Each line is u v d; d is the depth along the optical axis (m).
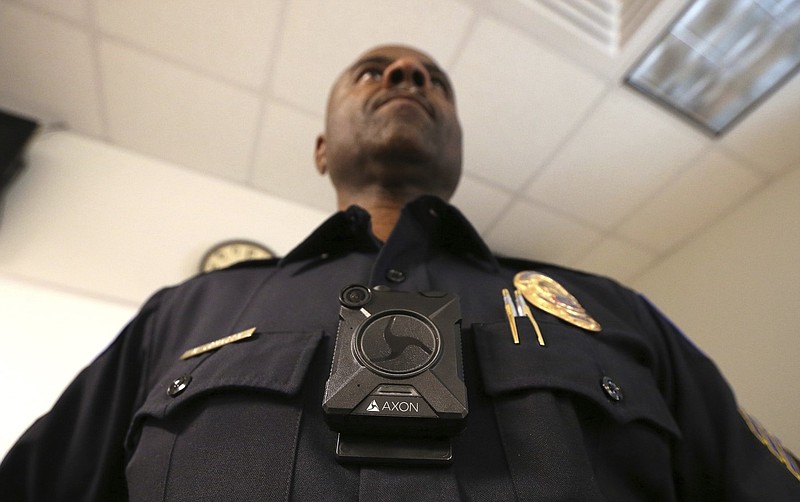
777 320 1.89
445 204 0.63
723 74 1.81
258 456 0.34
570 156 2.09
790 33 1.68
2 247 1.61
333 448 0.35
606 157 2.09
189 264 1.87
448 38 1.65
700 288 2.32
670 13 1.57
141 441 0.42
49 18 1.61
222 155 2.08
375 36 1.64
